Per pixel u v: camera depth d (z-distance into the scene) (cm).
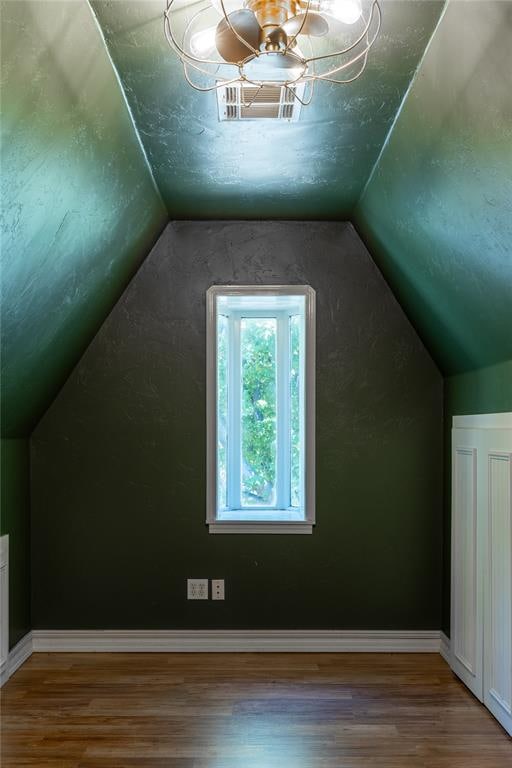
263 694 296
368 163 278
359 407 359
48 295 258
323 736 256
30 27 155
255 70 202
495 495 271
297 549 356
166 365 359
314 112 233
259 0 167
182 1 173
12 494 328
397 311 360
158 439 358
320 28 165
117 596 355
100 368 358
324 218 354
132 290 360
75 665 333
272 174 292
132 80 212
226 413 392
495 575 270
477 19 159
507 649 257
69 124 197
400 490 357
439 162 217
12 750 246
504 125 172
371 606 354
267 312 398
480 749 247
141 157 269
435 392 359
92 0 171
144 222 319
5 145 174
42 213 212
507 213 196
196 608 354
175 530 356
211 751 245
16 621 330
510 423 257
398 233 292
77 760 238
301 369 374
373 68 204
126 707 282
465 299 262
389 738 255
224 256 360
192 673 322
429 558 355
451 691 300
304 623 354
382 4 172
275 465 396
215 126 245
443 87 192
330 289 360
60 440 357
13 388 290
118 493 357
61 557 355
